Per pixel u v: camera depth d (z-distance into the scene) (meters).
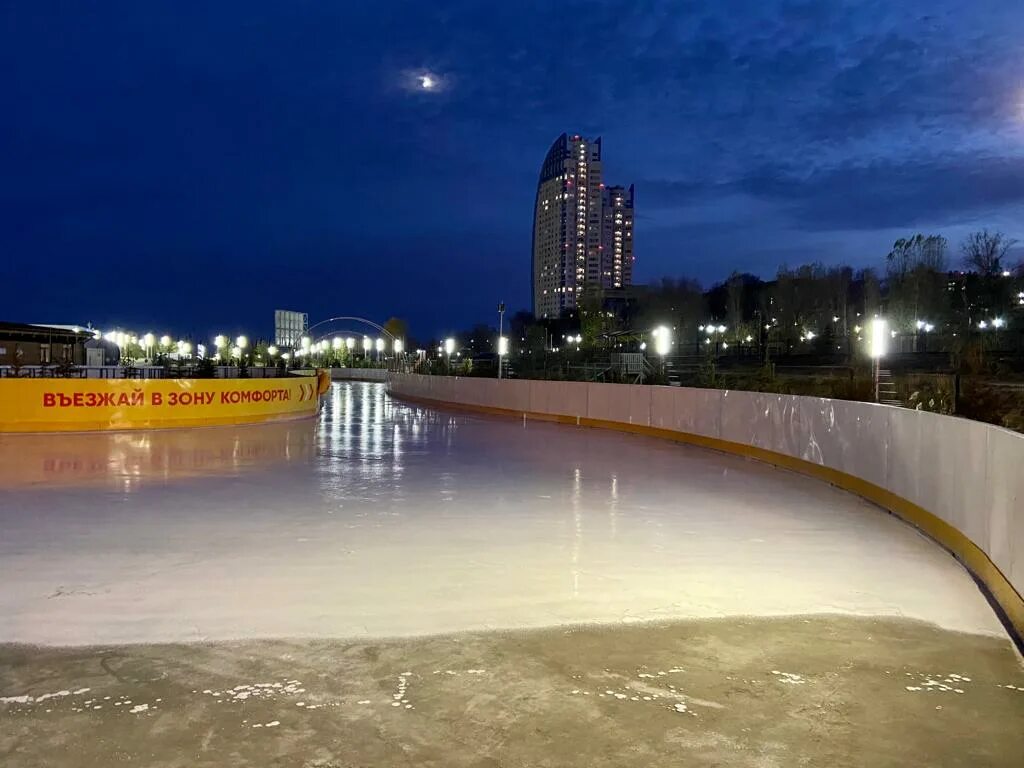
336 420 24.14
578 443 17.55
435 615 5.45
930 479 8.30
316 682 4.29
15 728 3.73
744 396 15.30
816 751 3.62
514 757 3.52
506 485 11.41
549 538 7.96
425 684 4.28
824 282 62.19
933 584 6.41
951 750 3.65
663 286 78.88
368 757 3.50
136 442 16.64
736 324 64.75
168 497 10.11
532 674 4.44
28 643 4.84
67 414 18.70
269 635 5.01
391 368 63.53
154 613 5.43
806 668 4.58
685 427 17.77
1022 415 15.57
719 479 12.24
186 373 32.25
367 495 10.43
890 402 18.59
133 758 3.46
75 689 4.17
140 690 4.16
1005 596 5.67
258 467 13.02
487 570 6.68
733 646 4.93
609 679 4.38
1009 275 46.75
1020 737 3.78
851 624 5.38
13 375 26.94
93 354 50.03
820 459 12.23
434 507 9.62
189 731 3.71
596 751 3.58
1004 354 30.98
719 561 7.10
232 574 6.46
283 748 3.57
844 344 52.59
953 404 16.56
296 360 68.94
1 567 6.64
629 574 6.61
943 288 48.88
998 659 4.76
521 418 25.34
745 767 3.46
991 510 6.31
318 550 7.33
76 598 5.76
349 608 5.58
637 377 31.00
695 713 3.98
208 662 4.55
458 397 31.02
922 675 4.50
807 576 6.62
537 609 5.62
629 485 11.55
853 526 8.74
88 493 10.36
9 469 12.45
